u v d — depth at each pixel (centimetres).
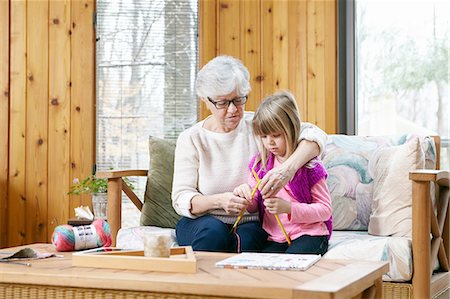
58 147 367
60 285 159
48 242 365
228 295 145
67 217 365
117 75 371
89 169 367
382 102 356
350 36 360
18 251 186
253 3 369
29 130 367
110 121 371
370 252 220
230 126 243
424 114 347
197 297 149
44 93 367
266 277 154
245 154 243
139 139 371
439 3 344
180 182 242
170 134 371
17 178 365
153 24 372
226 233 221
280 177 213
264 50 369
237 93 238
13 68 367
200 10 370
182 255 184
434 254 237
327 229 223
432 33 345
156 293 152
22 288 164
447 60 341
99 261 170
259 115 225
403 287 219
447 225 262
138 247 252
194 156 245
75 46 368
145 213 284
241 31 369
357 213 269
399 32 353
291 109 225
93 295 158
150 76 372
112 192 271
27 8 367
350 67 360
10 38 367
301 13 363
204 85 238
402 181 246
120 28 371
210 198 228
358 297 160
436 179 214
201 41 370
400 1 352
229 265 167
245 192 218
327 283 146
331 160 278
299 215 214
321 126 360
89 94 368
